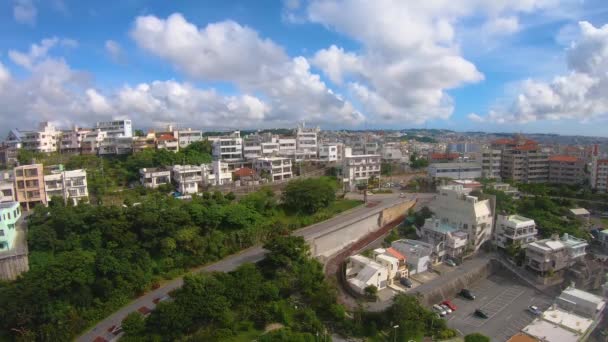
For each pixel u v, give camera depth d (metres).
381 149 158.25
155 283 54.38
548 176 126.75
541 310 58.31
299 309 52.47
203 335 43.62
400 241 73.25
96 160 103.19
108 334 44.03
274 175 110.25
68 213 59.53
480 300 62.00
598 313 54.09
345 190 106.38
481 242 76.06
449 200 80.06
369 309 53.75
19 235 57.81
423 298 58.34
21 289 44.06
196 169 95.75
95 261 51.03
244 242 67.00
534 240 76.19
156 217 60.41
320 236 68.31
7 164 93.94
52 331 42.44
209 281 49.22
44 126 125.31
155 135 130.00
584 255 72.56
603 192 107.69
